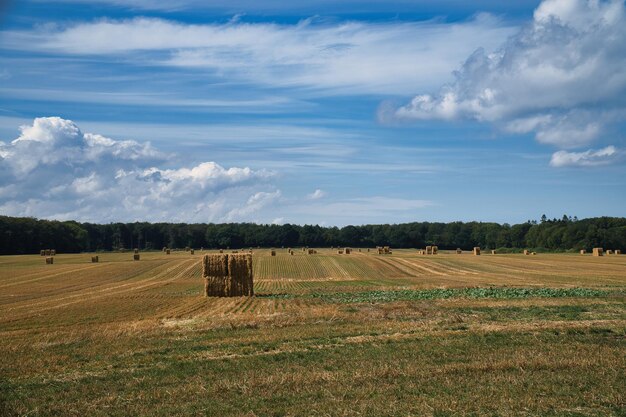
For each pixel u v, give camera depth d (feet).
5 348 69.87
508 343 66.85
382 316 92.94
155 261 290.35
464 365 54.80
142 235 595.06
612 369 52.54
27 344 72.33
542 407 42.29
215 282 142.72
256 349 67.10
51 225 467.11
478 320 87.10
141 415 43.52
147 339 75.05
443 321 85.51
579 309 99.55
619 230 451.94
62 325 90.43
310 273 230.68
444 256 325.01
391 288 161.58
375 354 62.23
